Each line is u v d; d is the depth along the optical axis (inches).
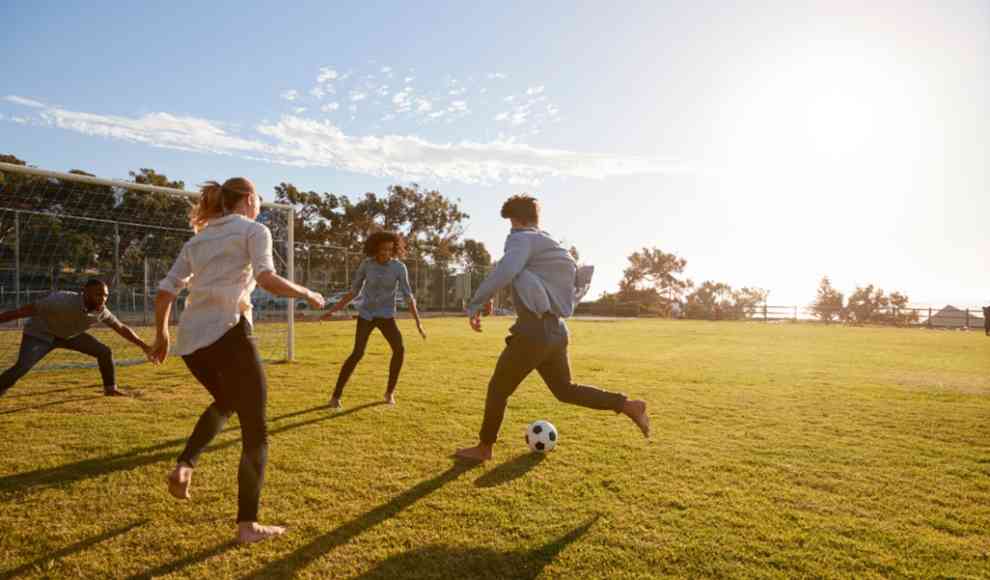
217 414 106.7
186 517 107.9
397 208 1624.0
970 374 336.5
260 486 99.9
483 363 349.1
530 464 142.6
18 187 662.5
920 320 1241.4
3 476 129.6
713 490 125.3
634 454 152.9
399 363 219.3
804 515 111.6
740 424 192.7
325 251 988.6
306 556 92.3
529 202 141.8
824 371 345.4
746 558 92.8
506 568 88.7
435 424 184.1
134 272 732.7
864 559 92.9
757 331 846.5
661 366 357.4
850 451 159.2
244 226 103.6
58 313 210.8
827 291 1867.6
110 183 323.0
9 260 663.1
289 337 354.9
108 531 101.4
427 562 90.5
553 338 133.3
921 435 179.6
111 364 232.2
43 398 225.3
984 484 131.5
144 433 168.9
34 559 90.6
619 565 90.3
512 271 128.0
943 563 91.9
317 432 172.2
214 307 101.0
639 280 2315.5
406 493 121.0
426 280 1314.0
